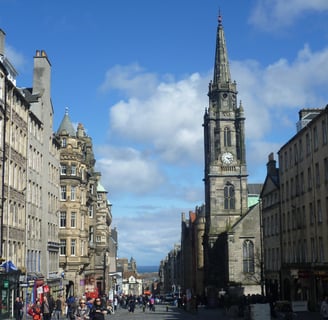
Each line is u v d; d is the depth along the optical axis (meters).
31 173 58.28
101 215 114.94
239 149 111.25
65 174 78.00
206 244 110.62
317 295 55.44
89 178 93.88
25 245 54.75
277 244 74.50
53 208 70.56
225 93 113.00
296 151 64.19
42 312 39.59
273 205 76.62
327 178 52.66
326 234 52.72
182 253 185.62
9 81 48.12
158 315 62.91
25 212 55.00
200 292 139.12
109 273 126.56
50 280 64.62
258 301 58.38
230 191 110.12
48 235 67.00
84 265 81.44
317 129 55.38
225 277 102.50
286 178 69.06
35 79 65.88
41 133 63.69
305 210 60.19
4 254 47.44
